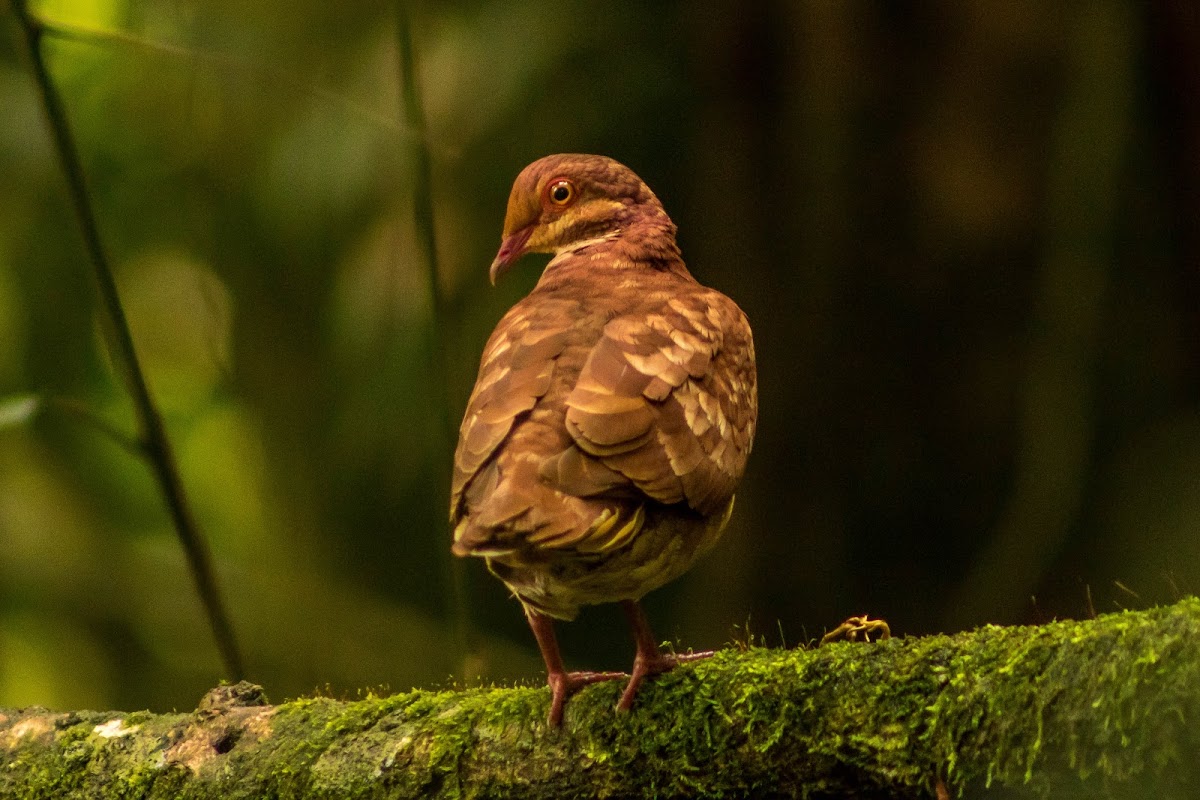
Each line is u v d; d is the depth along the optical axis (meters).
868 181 14.76
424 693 6.20
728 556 14.67
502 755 5.80
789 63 14.58
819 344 14.78
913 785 5.00
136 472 16.09
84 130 14.82
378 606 15.16
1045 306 14.34
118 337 8.21
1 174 14.80
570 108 14.48
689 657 5.91
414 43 8.76
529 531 5.43
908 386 14.90
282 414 15.43
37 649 15.43
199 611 15.43
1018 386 14.73
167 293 15.36
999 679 4.82
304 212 14.19
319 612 15.01
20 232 15.14
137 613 15.48
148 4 14.12
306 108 14.02
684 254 15.36
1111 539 13.95
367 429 14.12
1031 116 14.54
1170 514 13.61
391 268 13.52
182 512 8.39
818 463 14.77
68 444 15.71
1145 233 14.17
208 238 15.02
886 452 14.92
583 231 7.99
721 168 14.78
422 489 14.81
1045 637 4.81
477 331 14.01
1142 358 14.30
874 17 14.54
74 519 15.68
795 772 5.25
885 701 5.06
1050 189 14.52
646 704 5.60
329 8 14.09
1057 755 4.67
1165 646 4.47
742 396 6.68
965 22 14.50
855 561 14.87
